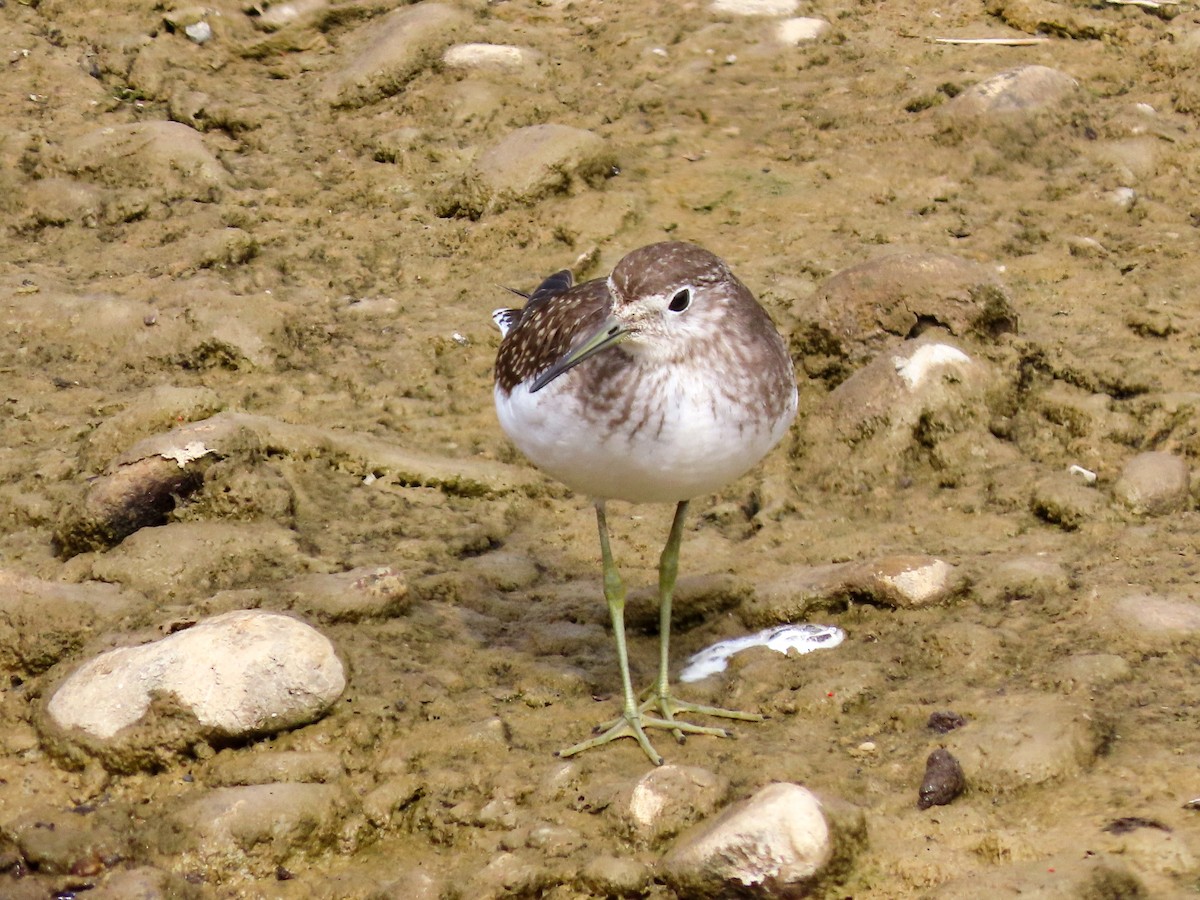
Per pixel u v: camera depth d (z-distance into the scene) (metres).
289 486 11.62
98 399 12.75
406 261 15.23
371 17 19.12
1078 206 15.73
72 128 16.56
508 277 14.98
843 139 16.98
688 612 10.65
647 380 8.51
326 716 9.20
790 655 10.05
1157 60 18.09
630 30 18.94
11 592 9.90
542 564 11.43
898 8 19.59
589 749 9.10
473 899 7.90
